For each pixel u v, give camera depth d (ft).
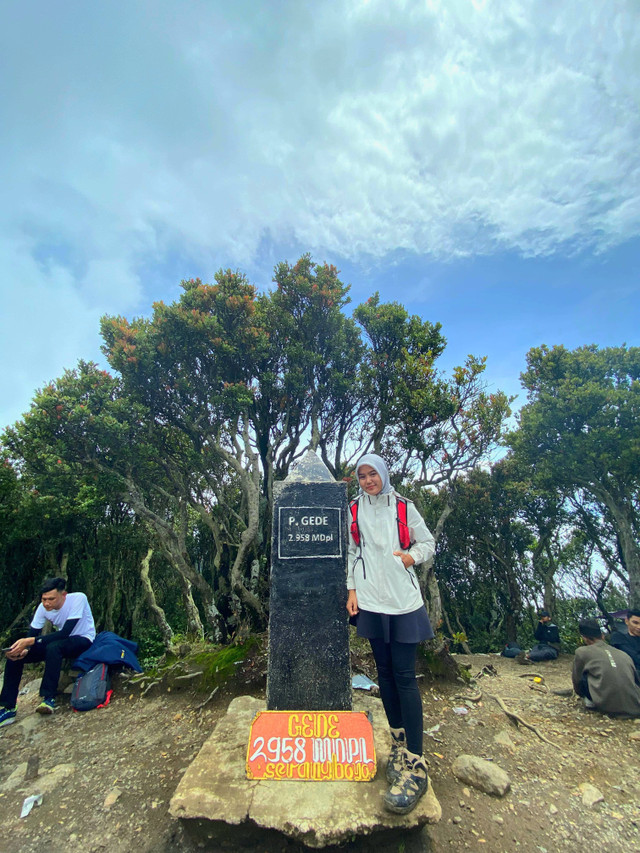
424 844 8.91
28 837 9.78
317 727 10.10
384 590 9.93
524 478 51.78
